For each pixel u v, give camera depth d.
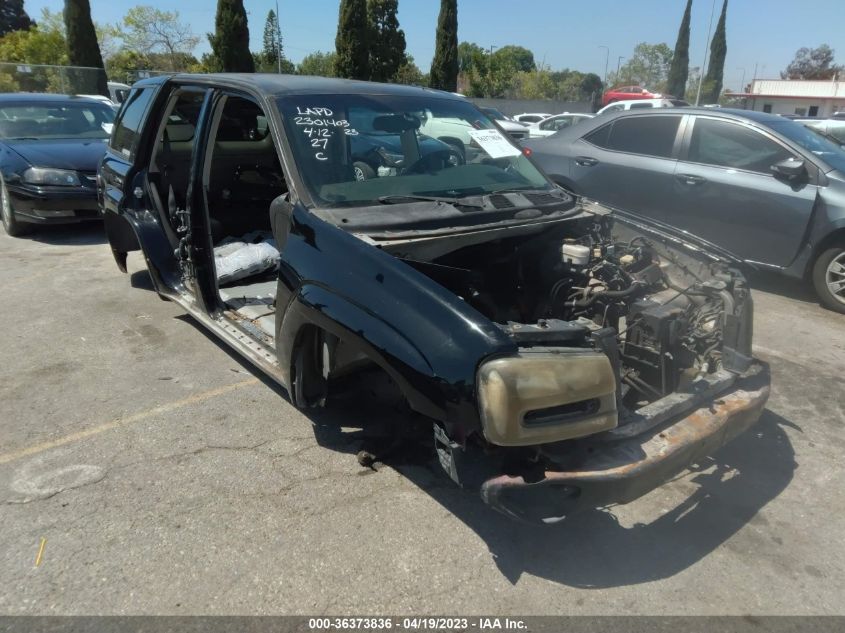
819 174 5.67
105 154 5.68
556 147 7.46
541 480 2.33
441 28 35.31
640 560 2.74
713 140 6.30
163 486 3.09
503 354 2.29
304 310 2.89
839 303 5.79
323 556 2.68
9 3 60.81
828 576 2.69
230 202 5.40
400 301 2.55
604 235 3.88
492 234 3.23
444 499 3.06
